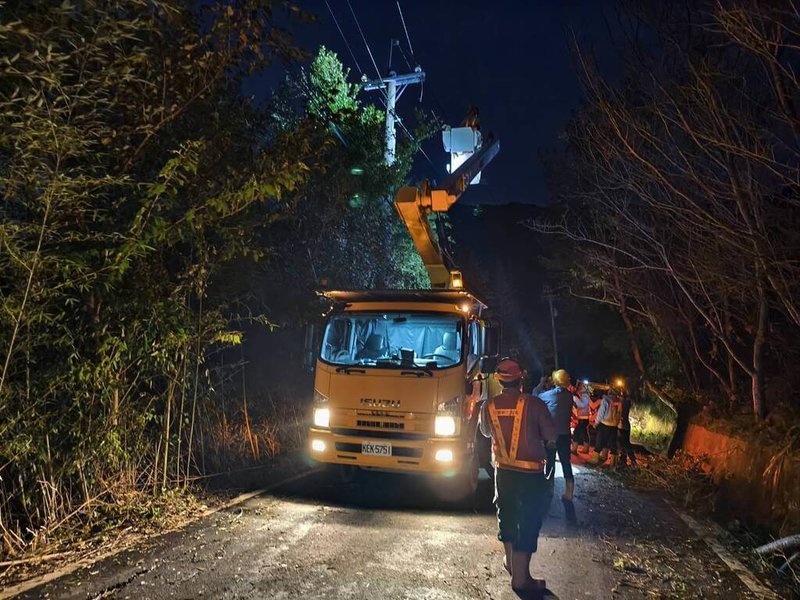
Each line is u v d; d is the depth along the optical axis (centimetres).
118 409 642
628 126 843
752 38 649
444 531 664
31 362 538
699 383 1580
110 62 530
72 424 591
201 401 838
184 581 504
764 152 718
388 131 1573
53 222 519
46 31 422
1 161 474
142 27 511
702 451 1190
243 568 536
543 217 1490
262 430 1079
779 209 820
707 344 1554
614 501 864
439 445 773
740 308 1163
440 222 1127
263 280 1112
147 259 668
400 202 951
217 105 781
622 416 1147
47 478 589
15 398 541
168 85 637
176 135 728
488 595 495
